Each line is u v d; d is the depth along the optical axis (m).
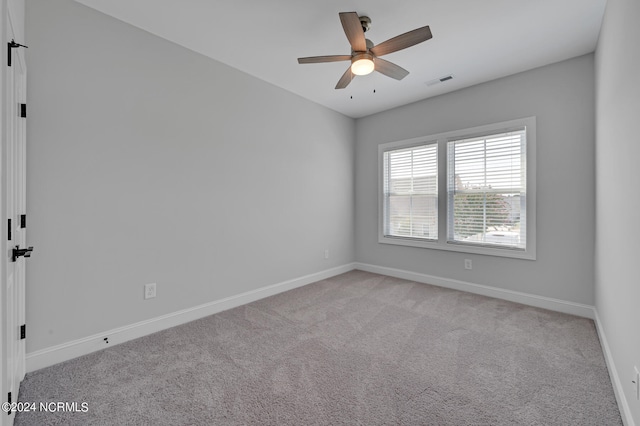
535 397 1.66
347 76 2.54
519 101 3.13
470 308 3.03
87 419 1.49
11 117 1.36
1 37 1.10
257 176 3.30
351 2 2.07
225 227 3.00
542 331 2.49
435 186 3.87
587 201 2.75
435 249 3.86
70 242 2.05
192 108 2.72
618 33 1.67
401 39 2.04
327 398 1.65
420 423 1.46
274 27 2.37
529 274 3.12
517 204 3.21
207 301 2.86
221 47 2.67
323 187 4.19
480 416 1.51
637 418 1.29
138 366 1.97
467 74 3.17
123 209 2.30
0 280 1.12
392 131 4.27
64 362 2.01
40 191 1.92
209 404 1.60
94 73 2.15
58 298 2.00
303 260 3.90
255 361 2.03
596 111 2.53
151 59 2.45
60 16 2.00
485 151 3.41
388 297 3.38
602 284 2.27
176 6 2.12
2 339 1.15
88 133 2.12
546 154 2.98
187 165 2.69
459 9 2.14
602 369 1.93
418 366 1.97
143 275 2.42
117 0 2.06
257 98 3.29
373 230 4.55
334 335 2.43
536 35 2.46
